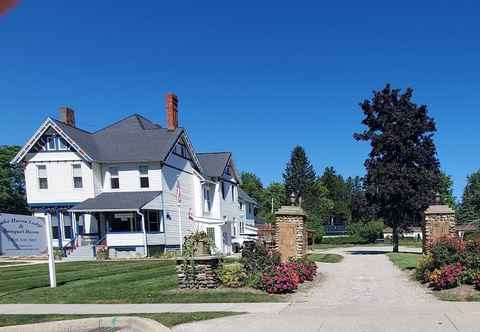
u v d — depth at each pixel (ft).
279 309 35.14
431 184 106.83
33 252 48.47
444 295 40.04
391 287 46.75
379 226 233.55
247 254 48.80
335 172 380.58
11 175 207.31
